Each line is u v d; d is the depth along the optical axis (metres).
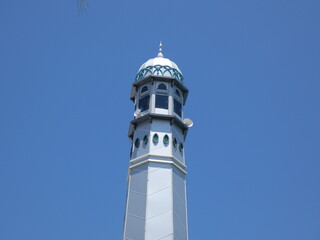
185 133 59.12
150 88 59.53
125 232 50.53
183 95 61.91
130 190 53.41
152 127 56.44
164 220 50.41
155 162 54.19
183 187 54.97
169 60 63.41
